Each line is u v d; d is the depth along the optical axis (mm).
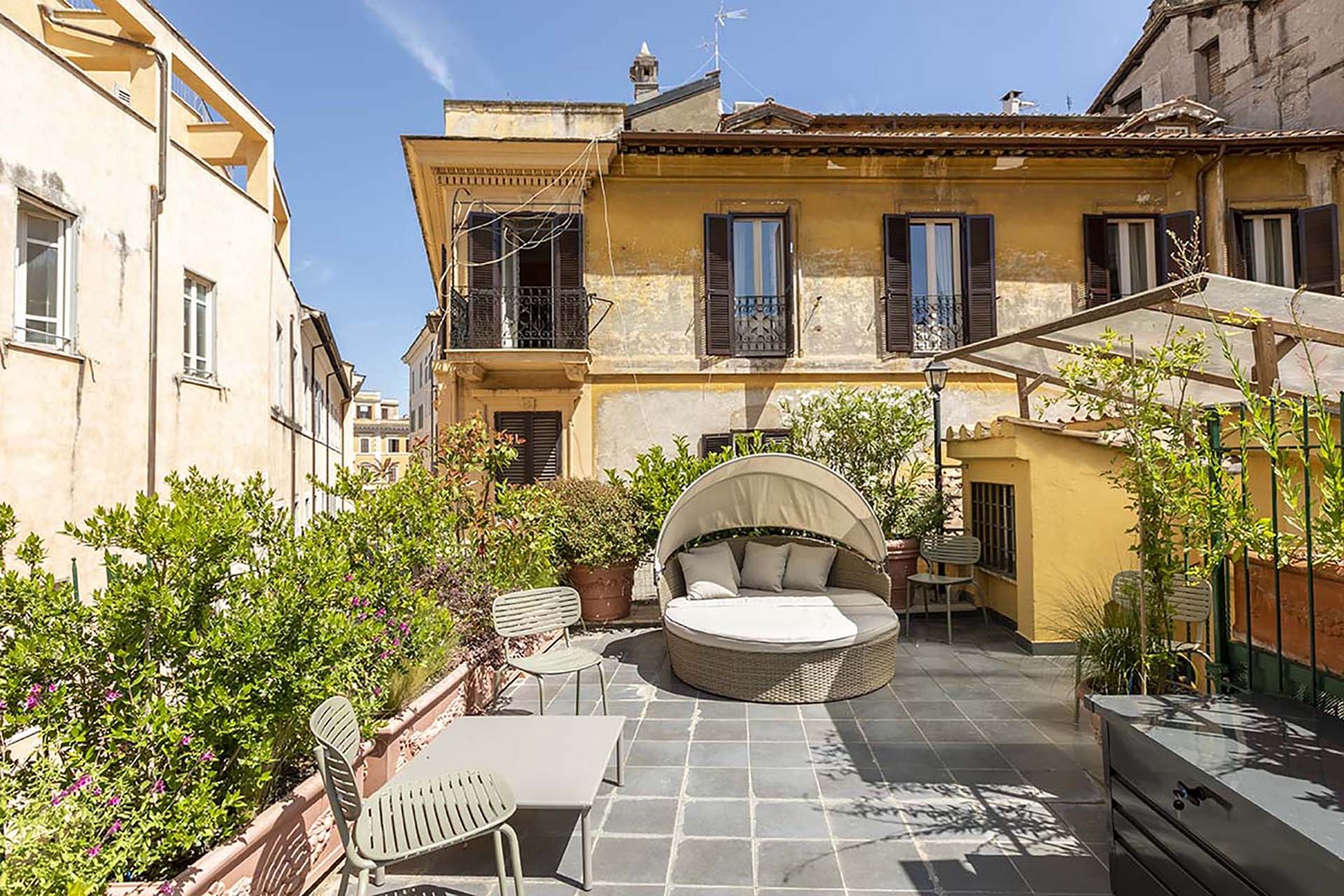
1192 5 13695
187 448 8117
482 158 10039
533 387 10328
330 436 21547
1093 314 4449
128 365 7125
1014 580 7574
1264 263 10859
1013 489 7602
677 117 11992
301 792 3029
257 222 9836
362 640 3555
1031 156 10625
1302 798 2035
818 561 7301
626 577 8406
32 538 2785
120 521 2865
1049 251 10852
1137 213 10859
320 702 3123
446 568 5602
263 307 10000
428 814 2719
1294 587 3084
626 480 10289
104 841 2363
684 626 5992
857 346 10656
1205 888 2305
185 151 8211
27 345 5938
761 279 10883
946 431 9867
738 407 10500
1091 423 6785
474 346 10047
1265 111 12500
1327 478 2408
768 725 5008
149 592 2705
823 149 10352
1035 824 3549
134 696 2621
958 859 3221
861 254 10719
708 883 3070
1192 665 4309
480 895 3006
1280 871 1968
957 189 10844
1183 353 3436
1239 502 3031
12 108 5898
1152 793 2607
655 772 4234
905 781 4070
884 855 3275
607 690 5871
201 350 8711
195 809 2490
